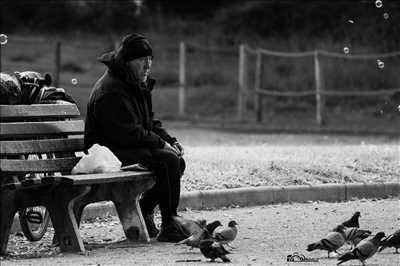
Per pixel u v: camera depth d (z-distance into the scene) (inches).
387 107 2231.8
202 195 888.3
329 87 2384.4
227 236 649.0
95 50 2795.3
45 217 720.3
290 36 2743.6
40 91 725.3
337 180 997.8
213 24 3073.3
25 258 636.7
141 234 705.0
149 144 711.1
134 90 712.4
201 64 2731.3
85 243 709.9
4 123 664.4
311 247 609.6
